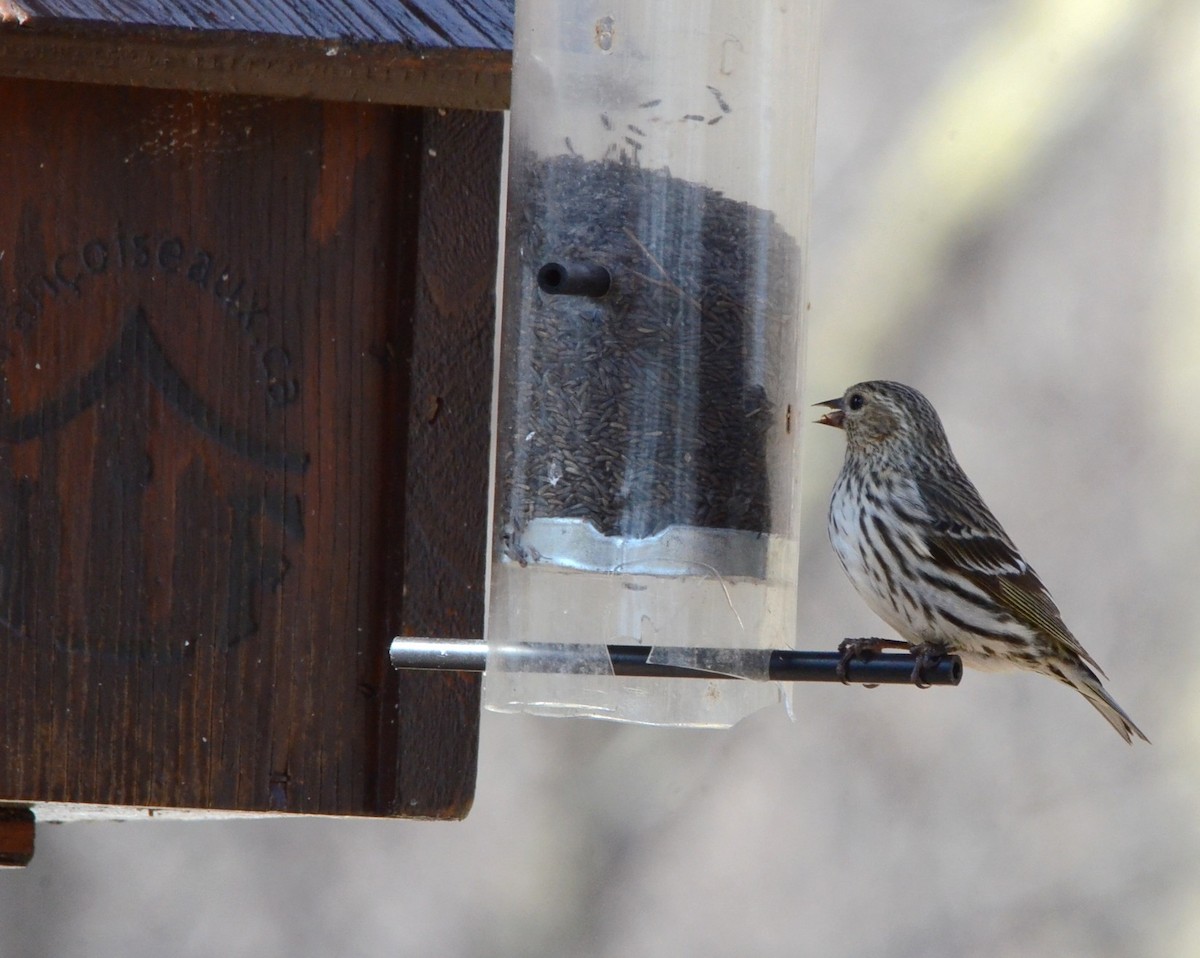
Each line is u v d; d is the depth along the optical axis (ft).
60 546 34.63
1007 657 47.11
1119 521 83.35
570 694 35.65
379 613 35.42
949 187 84.58
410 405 35.35
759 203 38.09
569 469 36.81
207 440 35.06
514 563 36.24
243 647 35.04
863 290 82.89
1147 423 84.07
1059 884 78.13
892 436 47.06
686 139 37.76
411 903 74.33
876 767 79.71
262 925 73.20
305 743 35.14
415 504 35.37
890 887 78.48
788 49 38.63
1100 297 84.64
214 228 35.12
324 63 33.78
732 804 78.59
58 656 34.58
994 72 85.56
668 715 36.14
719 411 37.42
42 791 34.42
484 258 35.83
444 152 35.55
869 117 84.84
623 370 37.11
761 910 76.74
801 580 78.23
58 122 34.76
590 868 76.54
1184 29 86.12
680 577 36.60
